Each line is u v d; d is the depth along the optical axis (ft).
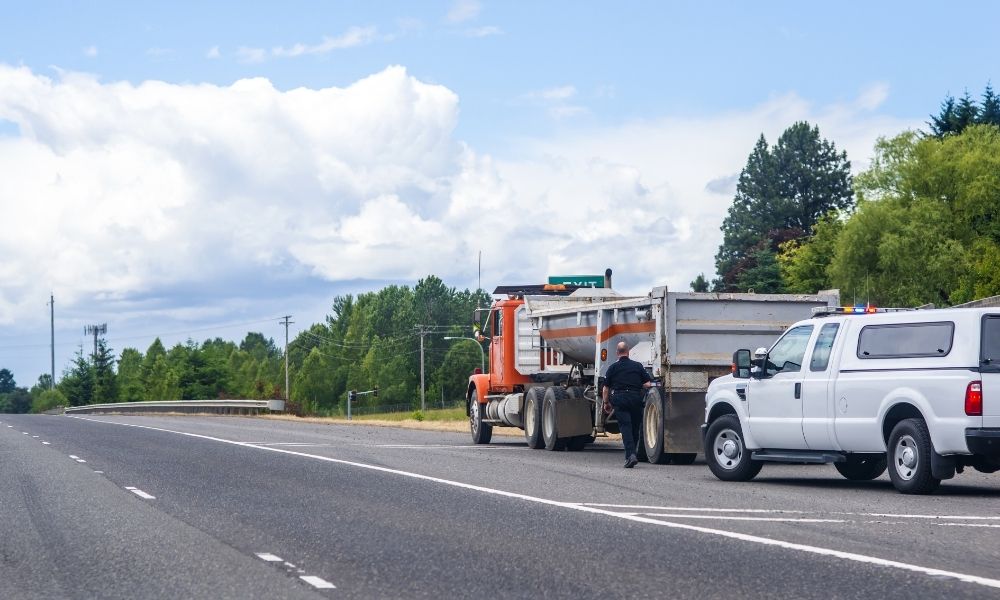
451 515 39.83
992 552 30.17
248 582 27.09
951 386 44.55
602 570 28.09
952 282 219.82
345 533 35.47
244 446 84.53
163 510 42.32
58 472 60.44
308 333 624.18
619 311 71.77
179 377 445.78
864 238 226.79
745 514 39.34
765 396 52.44
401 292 556.51
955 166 228.84
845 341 49.44
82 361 473.26
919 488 45.73
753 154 327.26
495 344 90.48
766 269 277.23
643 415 66.49
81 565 29.99
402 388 505.25
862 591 24.76
